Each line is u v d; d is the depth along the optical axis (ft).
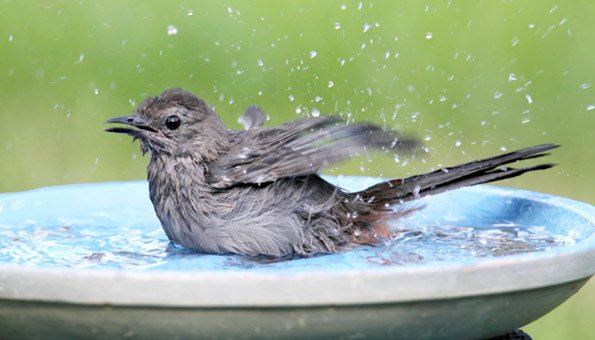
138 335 20.38
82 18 65.72
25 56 63.87
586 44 64.64
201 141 29.94
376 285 19.57
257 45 62.23
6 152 57.72
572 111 59.67
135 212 34.22
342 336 20.57
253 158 29.19
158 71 61.87
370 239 29.89
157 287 19.24
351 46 61.21
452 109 58.54
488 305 21.04
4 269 19.89
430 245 28.94
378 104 57.26
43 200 34.24
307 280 19.27
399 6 64.54
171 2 65.62
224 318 19.71
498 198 32.63
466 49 62.69
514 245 28.58
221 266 26.84
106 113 59.41
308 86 58.39
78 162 56.90
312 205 29.27
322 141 28.25
